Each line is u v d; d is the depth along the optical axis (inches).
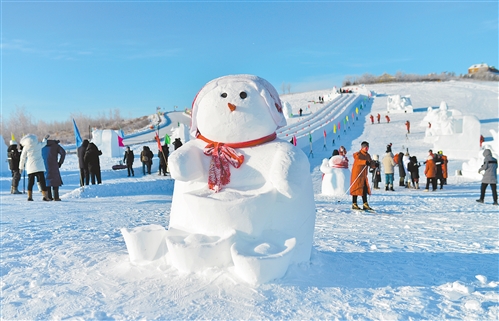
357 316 120.2
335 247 216.8
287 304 127.1
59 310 123.3
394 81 4421.8
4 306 127.0
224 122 161.8
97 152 605.9
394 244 229.0
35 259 182.4
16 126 3112.7
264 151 163.2
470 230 285.4
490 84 3467.0
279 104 175.0
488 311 125.8
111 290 138.6
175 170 156.6
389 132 1574.8
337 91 3129.9
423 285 151.9
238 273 141.9
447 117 1289.4
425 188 716.0
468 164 922.1
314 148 1298.0
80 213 353.7
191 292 133.6
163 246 162.2
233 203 147.6
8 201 450.6
